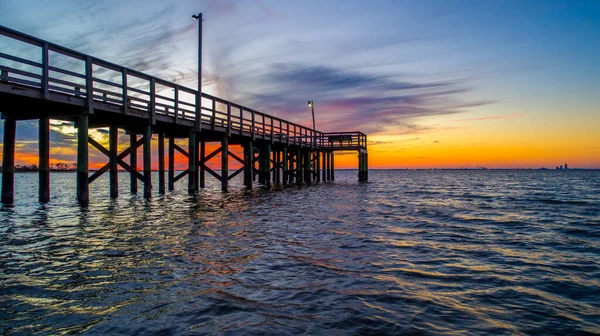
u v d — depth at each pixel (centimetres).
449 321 389
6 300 434
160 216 1173
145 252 679
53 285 488
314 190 2692
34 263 597
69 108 1216
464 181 5800
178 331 353
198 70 1883
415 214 1367
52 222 1028
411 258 674
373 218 1224
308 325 370
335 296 459
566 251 758
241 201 1745
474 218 1270
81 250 691
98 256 646
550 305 444
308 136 3412
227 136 2125
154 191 2375
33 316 388
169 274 541
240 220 1113
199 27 1903
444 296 470
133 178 2012
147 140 1562
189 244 755
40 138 1332
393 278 543
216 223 1046
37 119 1326
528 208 1631
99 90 1253
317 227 1007
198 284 496
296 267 591
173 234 866
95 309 407
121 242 767
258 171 3200
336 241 816
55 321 375
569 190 3180
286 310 410
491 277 561
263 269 576
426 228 1038
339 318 389
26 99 1054
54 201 1645
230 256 657
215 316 390
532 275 577
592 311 427
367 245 781
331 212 1366
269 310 409
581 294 488
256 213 1297
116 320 378
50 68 1069
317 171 3891
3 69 941
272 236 860
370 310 414
